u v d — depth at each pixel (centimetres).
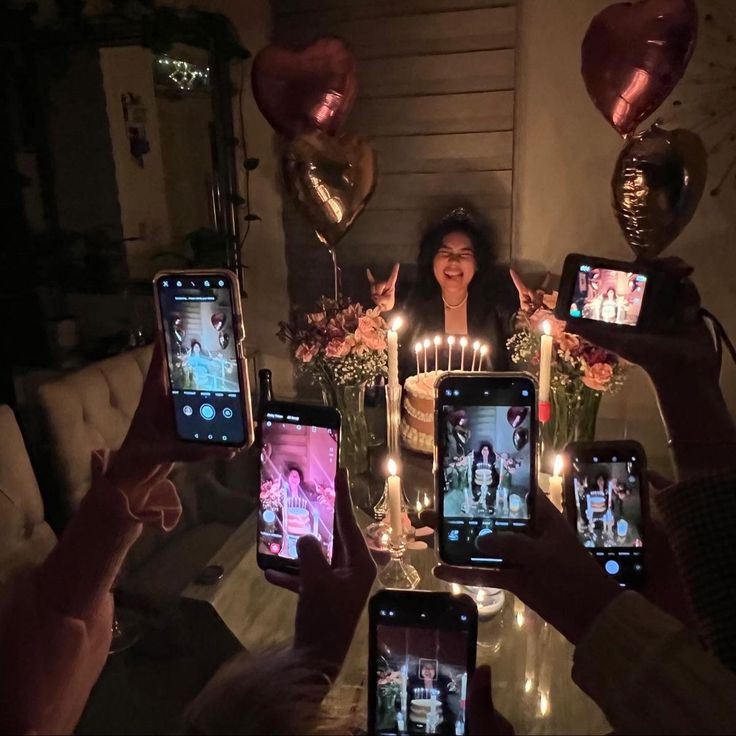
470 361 180
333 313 135
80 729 65
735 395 178
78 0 184
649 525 79
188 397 75
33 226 194
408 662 62
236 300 74
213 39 181
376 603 63
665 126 168
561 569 58
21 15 181
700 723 44
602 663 49
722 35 160
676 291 78
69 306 203
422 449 130
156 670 79
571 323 80
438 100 179
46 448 156
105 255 198
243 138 198
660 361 74
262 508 83
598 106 143
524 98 175
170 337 76
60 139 196
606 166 174
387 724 62
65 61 188
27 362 192
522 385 73
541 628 92
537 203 181
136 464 68
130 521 61
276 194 199
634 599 52
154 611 96
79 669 58
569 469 82
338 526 67
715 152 167
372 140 186
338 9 180
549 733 71
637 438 185
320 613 56
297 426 82
